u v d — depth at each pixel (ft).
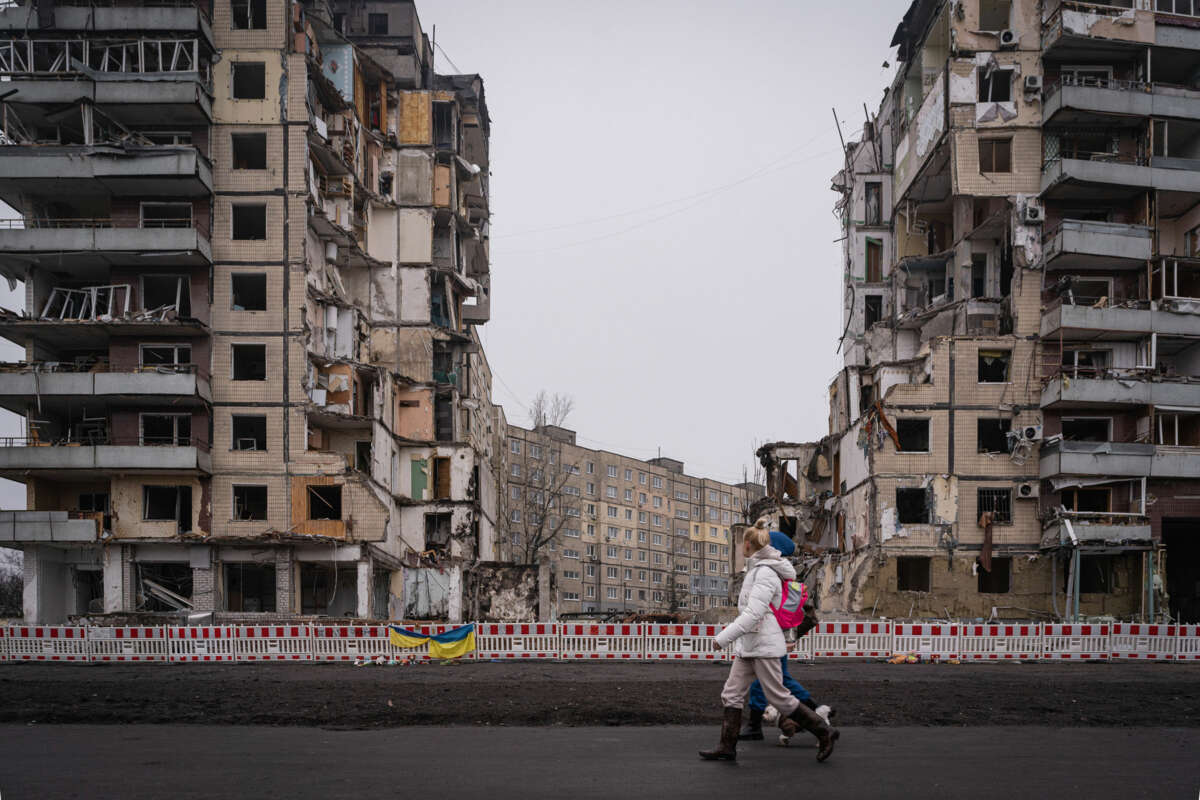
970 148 145.79
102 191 142.00
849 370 168.04
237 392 142.20
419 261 174.29
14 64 139.74
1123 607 135.95
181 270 142.61
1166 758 27.04
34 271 141.18
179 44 140.77
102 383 135.03
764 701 31.37
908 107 170.60
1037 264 143.84
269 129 145.48
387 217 175.01
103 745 30.01
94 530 134.51
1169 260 139.64
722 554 442.91
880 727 35.14
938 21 155.84
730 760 26.58
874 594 138.72
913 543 139.85
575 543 354.54
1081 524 133.18
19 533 133.80
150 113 141.28
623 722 36.35
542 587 171.53
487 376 225.97
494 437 237.66
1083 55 144.77
